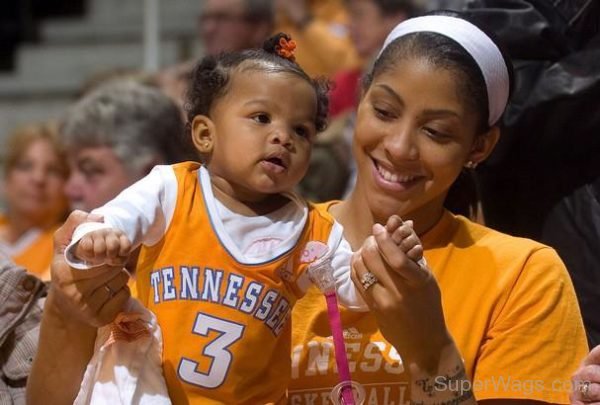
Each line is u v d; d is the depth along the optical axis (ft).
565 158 14.89
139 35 36.70
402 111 12.70
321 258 11.96
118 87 19.16
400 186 12.84
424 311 11.49
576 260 14.70
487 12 15.12
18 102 36.17
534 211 15.05
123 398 11.41
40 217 24.36
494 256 13.11
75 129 18.80
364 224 13.38
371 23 26.73
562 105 14.58
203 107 12.24
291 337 12.61
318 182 23.40
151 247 11.88
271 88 11.92
